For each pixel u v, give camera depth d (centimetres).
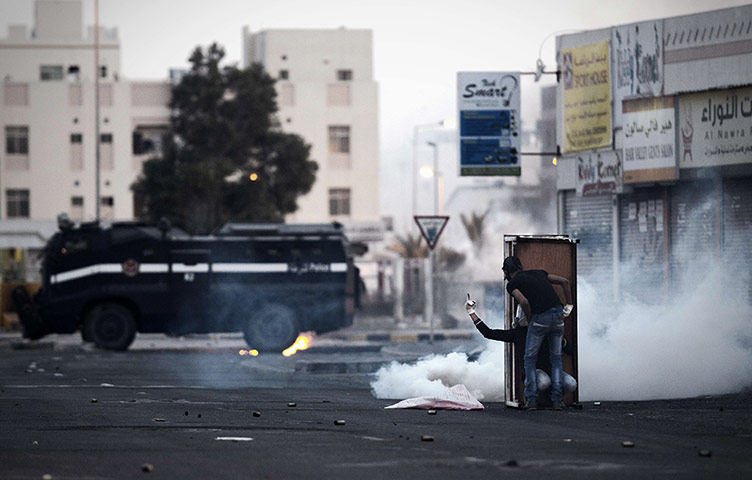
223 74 16075
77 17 19338
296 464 2334
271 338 8212
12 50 19100
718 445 2661
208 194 14600
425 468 2262
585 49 7275
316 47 18950
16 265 16275
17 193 17800
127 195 17875
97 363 6888
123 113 17838
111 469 2277
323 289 8269
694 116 6650
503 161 7075
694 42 6650
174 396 4344
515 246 3697
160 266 8188
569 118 7400
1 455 2503
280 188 15725
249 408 3756
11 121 17738
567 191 7488
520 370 3688
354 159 18488
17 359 7362
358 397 4275
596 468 2242
